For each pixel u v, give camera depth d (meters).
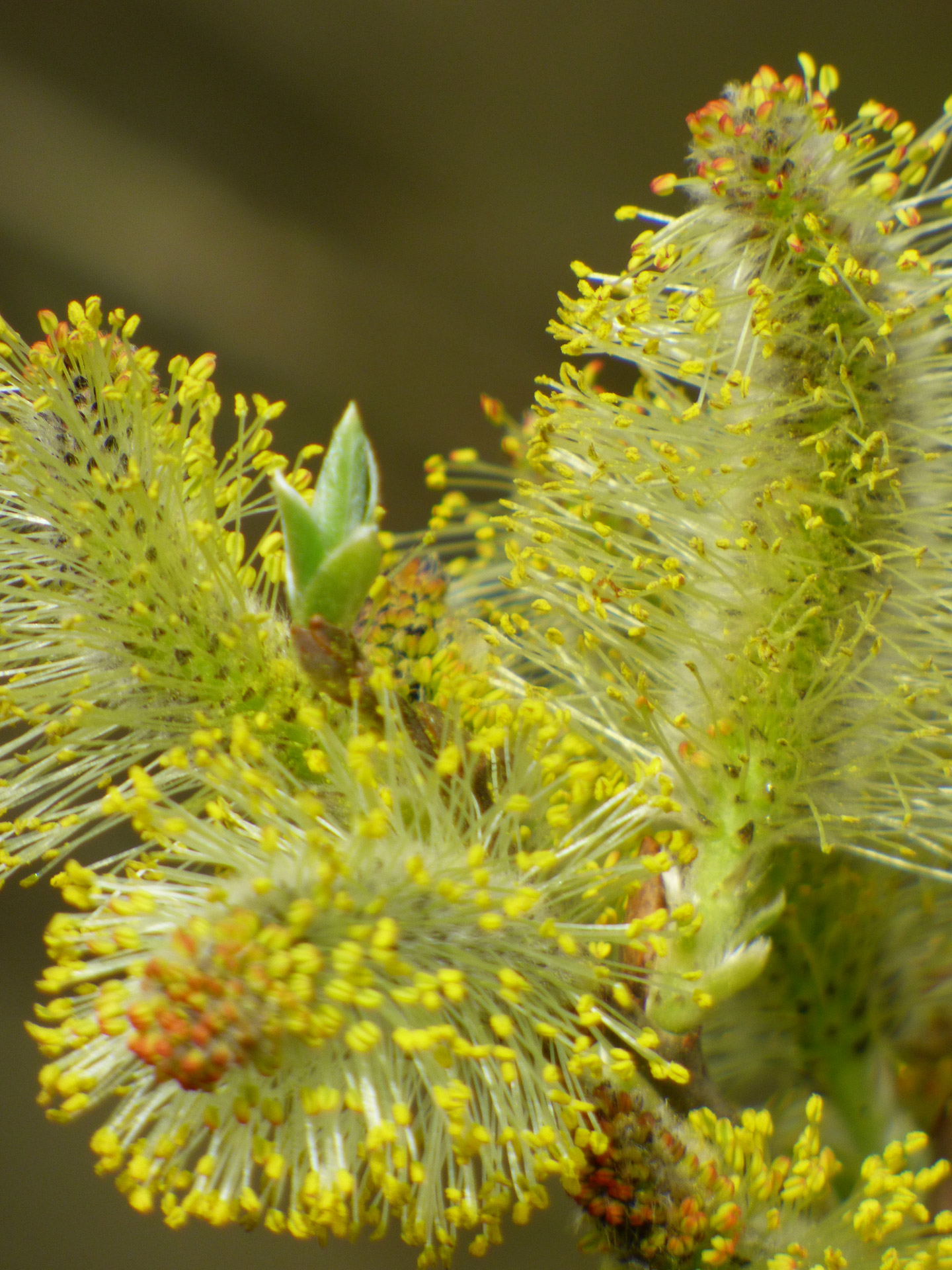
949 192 0.17
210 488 0.17
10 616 0.17
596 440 0.17
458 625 0.17
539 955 0.16
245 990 0.16
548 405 0.17
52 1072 0.16
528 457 0.17
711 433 0.17
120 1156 0.16
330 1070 0.16
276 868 0.16
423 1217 0.16
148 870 0.16
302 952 0.16
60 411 0.17
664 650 0.17
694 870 0.17
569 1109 0.16
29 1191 0.22
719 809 0.17
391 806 0.16
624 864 0.17
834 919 0.17
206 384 0.17
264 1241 0.22
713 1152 0.17
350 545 0.16
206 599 0.17
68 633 0.17
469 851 0.16
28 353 0.17
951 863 0.17
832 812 0.17
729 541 0.17
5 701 0.17
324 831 0.16
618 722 0.17
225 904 0.16
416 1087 0.16
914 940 0.17
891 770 0.17
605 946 0.16
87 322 0.17
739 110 0.17
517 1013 0.16
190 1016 0.16
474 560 0.19
